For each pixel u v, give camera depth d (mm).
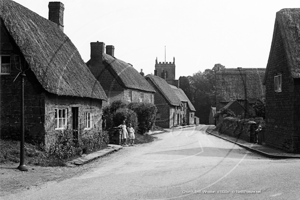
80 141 16125
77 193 7805
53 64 15062
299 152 16250
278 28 18594
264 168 10430
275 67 19109
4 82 13438
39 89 13234
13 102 13430
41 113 13227
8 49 13414
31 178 9570
